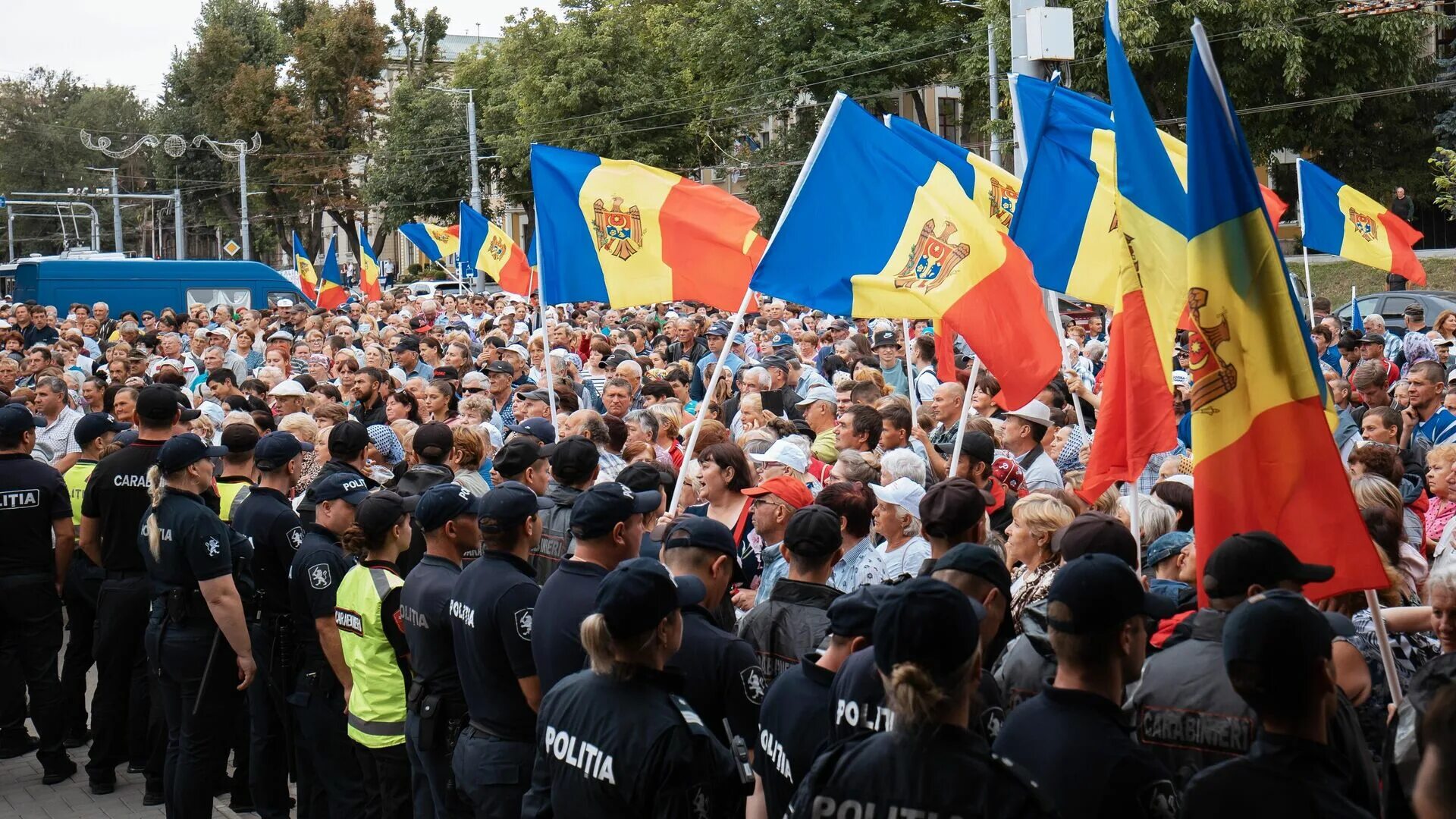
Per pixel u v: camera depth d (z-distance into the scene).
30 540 7.99
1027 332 7.10
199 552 6.63
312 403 10.98
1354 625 4.89
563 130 50.97
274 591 6.92
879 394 9.41
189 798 6.80
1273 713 3.25
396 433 9.87
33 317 21.42
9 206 86.75
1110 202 7.56
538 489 7.04
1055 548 4.71
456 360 14.59
